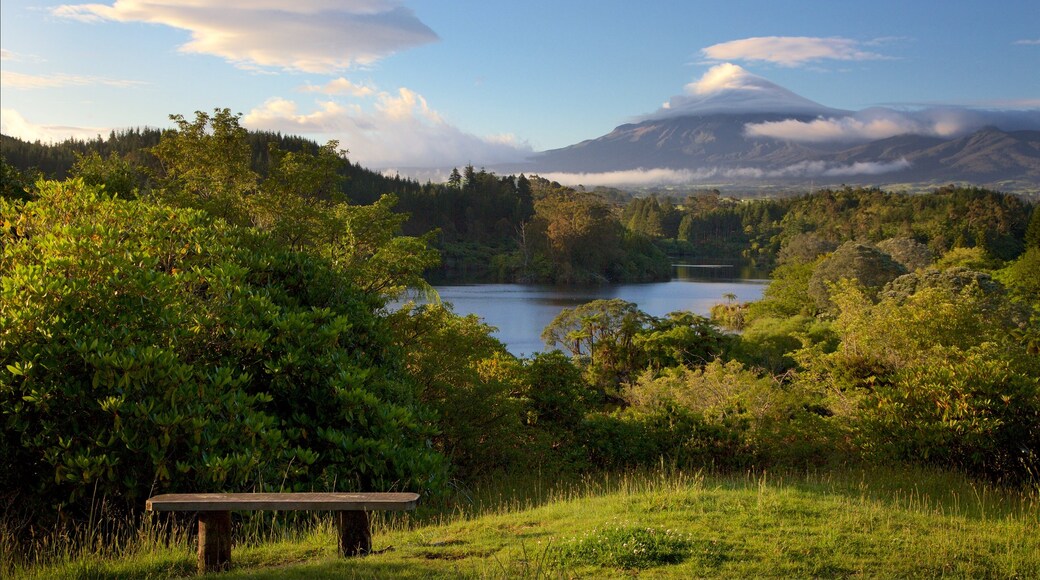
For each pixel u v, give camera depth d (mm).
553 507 8422
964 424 12305
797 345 34594
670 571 5746
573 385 15797
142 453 7547
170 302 9047
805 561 6137
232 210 17531
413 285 15398
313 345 9781
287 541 6996
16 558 6438
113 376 7508
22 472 7594
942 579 5891
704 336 33969
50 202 11047
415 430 10211
